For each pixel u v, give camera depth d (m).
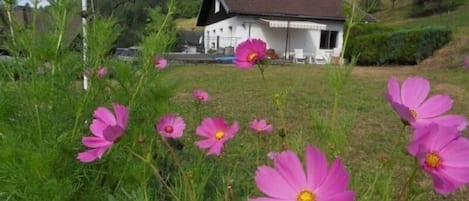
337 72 1.15
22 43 1.73
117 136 0.93
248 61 1.20
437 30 16.45
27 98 1.67
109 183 1.74
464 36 16.78
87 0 2.07
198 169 1.39
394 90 0.84
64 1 1.84
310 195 0.57
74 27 2.08
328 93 8.45
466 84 10.50
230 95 8.27
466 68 1.05
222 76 11.61
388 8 46.50
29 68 1.74
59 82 1.77
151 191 1.61
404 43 17.17
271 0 24.84
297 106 6.93
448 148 0.68
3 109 1.64
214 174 1.89
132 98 1.81
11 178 1.38
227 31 25.98
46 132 1.63
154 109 1.84
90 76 1.88
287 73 12.91
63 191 1.37
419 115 0.84
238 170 2.08
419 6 42.00
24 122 1.67
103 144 0.95
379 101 7.56
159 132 1.26
